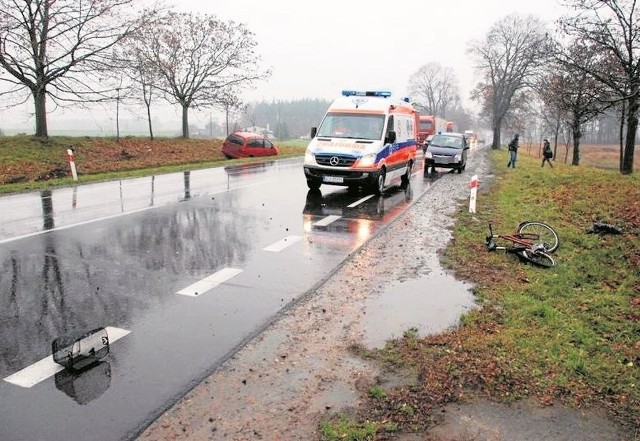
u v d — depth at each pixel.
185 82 32.31
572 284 6.84
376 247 8.48
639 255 8.08
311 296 6.17
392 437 3.55
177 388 4.09
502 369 4.46
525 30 51.16
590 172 20.09
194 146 29.36
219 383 4.19
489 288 6.55
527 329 5.31
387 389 4.14
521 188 16.03
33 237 8.49
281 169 20.94
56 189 14.05
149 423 3.63
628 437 3.65
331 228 9.79
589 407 4.00
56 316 5.38
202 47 32.09
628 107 15.62
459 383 4.24
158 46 30.62
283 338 5.03
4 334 4.95
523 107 53.97
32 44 21.45
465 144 23.34
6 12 20.59
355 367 4.50
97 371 4.32
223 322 5.34
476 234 9.51
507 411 3.90
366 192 14.67
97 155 22.97
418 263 7.61
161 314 5.50
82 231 8.97
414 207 12.42
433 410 3.88
